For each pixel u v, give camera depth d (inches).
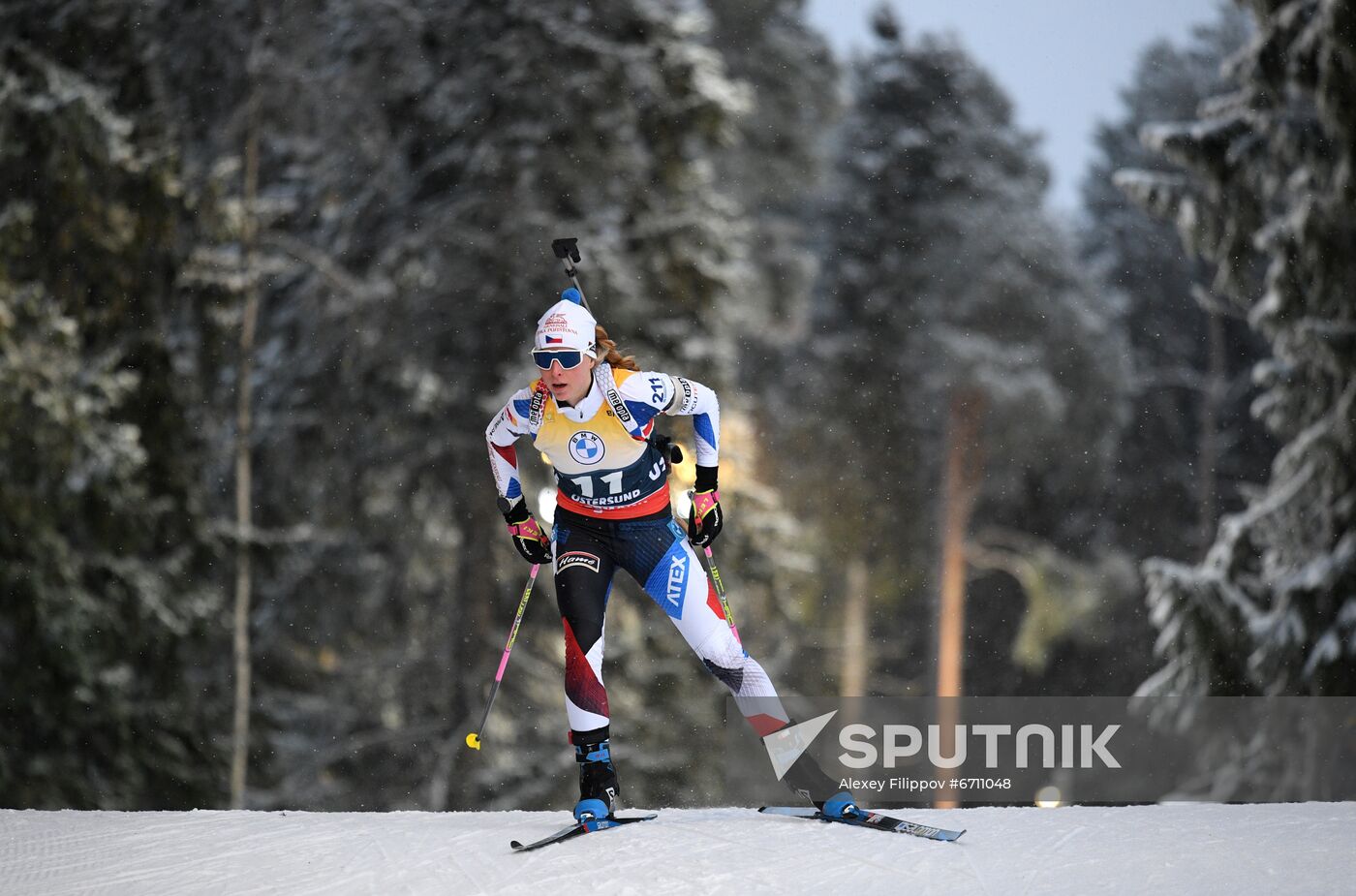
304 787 2373.3
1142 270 5236.2
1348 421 1678.2
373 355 2262.6
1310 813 703.7
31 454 1673.2
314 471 2369.6
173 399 1923.0
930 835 637.9
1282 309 1713.8
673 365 2193.7
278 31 2333.9
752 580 2374.5
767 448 4539.9
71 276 1824.6
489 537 2284.7
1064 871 581.9
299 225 2566.4
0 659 1684.3
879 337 4517.7
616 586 2265.0
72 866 624.7
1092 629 4554.6
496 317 2235.5
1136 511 4849.9
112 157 1796.3
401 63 2256.4
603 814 660.7
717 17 4229.8
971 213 4488.2
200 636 1883.6
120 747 1760.6
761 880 569.9
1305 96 1663.4
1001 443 4416.8
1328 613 1668.3
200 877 599.8
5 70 1793.8
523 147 2171.5
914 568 4576.8
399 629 2450.8
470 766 2260.1
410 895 562.9
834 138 4680.1
